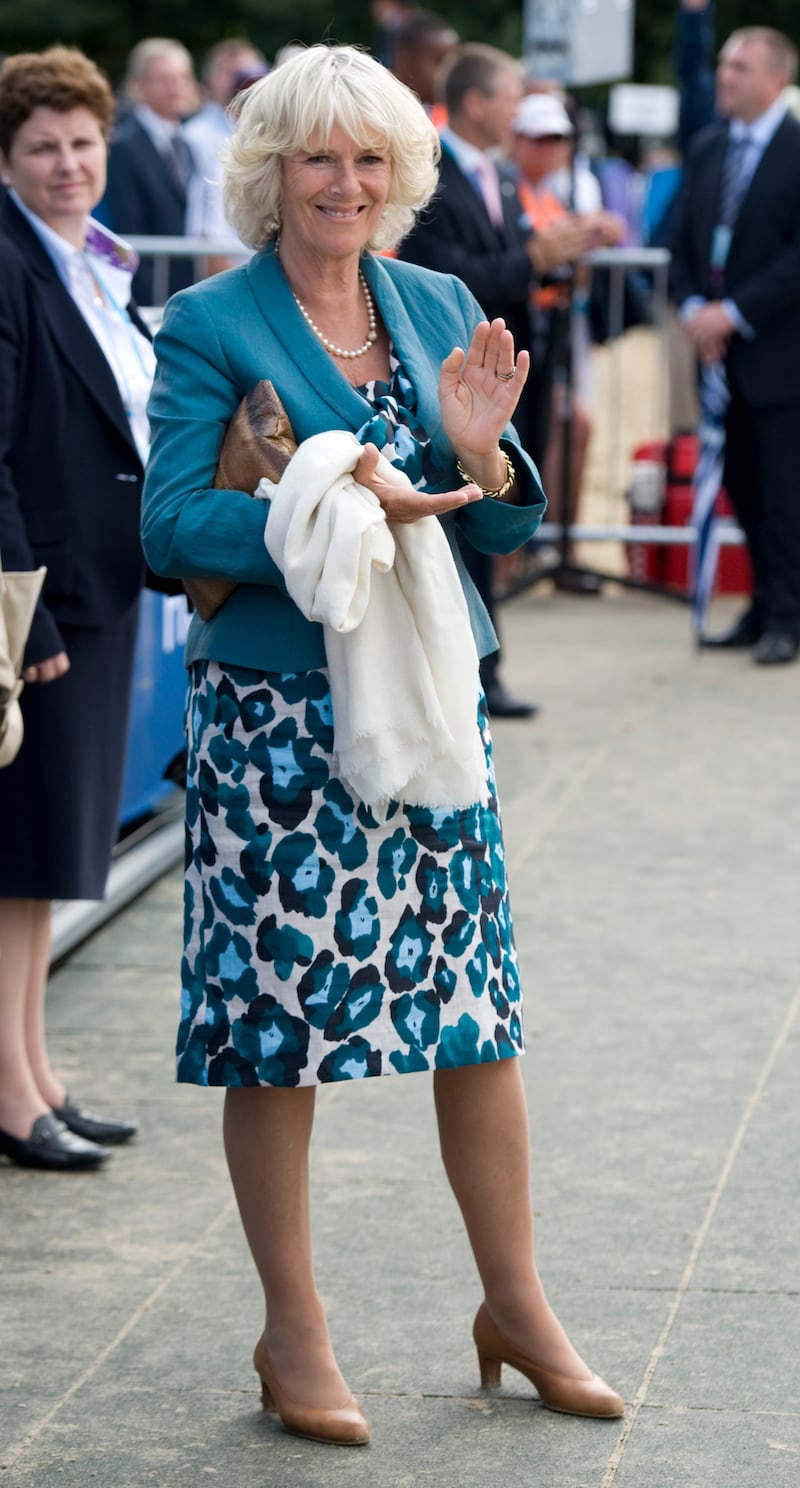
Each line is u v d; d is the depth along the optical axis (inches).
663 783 714.8
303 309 321.1
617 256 1053.2
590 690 853.8
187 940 328.5
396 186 323.0
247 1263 390.9
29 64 425.1
